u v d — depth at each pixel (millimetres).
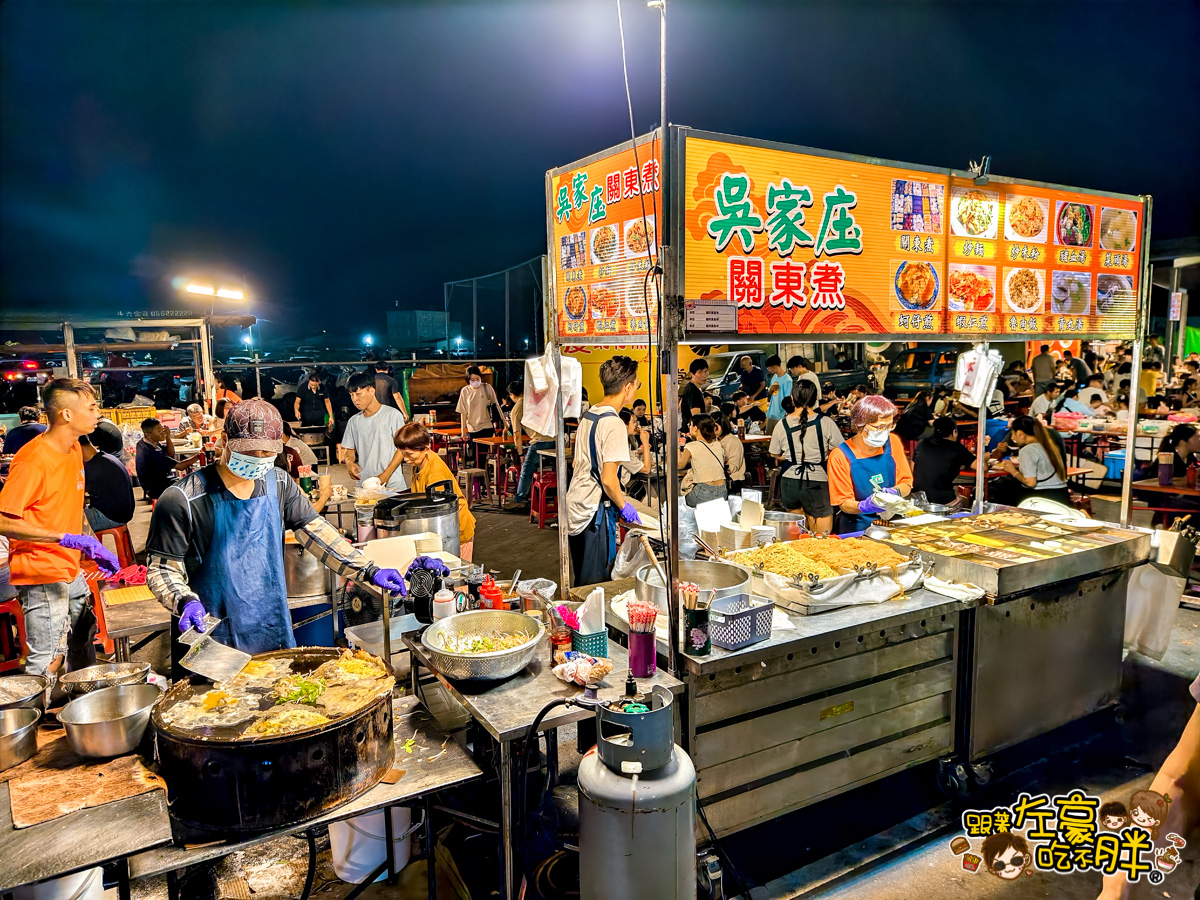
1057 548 3426
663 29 2404
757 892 2645
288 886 2619
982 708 3205
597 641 2549
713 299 2576
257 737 1814
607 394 4086
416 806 2750
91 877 2020
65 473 3799
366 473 5918
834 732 2842
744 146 2633
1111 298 3986
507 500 9797
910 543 3541
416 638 2652
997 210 3480
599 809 1956
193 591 2594
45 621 3752
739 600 2646
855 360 14094
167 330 10742
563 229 3295
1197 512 5980
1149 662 4434
